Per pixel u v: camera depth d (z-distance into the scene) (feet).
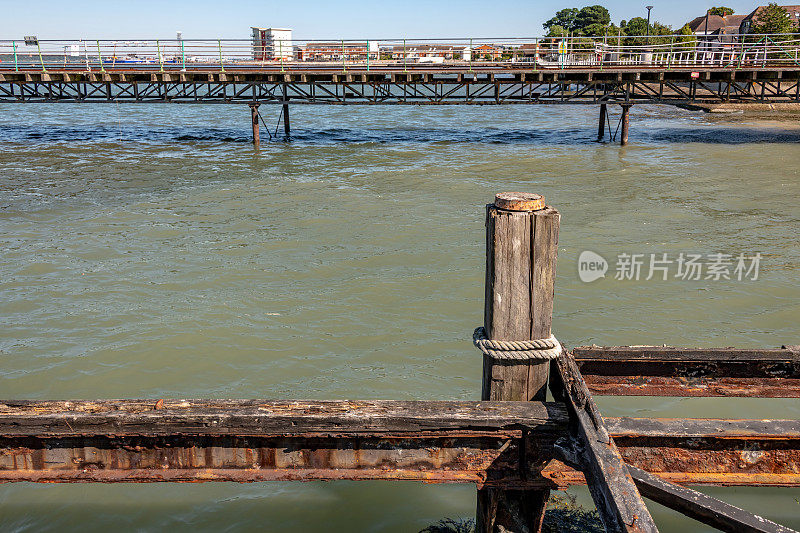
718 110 143.23
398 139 101.96
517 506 11.77
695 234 43.75
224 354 26.61
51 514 17.04
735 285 33.58
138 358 26.25
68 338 28.07
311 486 18.26
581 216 49.11
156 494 17.95
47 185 62.54
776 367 11.65
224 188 61.05
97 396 23.54
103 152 87.25
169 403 10.03
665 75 89.40
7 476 10.02
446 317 30.19
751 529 8.41
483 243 41.63
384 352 26.73
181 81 92.99
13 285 34.50
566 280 34.65
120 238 43.55
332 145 94.84
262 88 97.40
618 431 9.83
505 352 10.23
